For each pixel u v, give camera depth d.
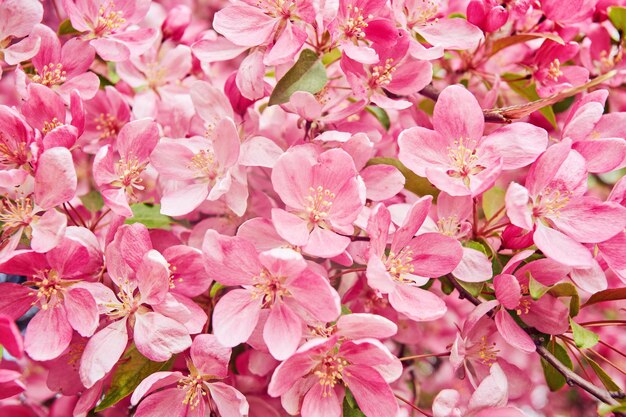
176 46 0.44
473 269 0.36
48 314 0.35
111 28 0.39
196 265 0.35
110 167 0.36
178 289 0.35
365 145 0.36
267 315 0.34
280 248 0.33
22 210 0.35
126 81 0.42
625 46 0.43
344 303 0.39
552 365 0.36
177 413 0.35
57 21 0.47
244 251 0.34
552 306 0.36
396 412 0.34
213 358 0.34
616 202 0.35
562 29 0.41
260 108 0.41
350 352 0.34
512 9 0.40
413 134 0.36
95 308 0.34
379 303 0.39
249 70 0.37
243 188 0.36
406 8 0.39
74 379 0.38
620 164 0.36
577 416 0.50
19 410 0.41
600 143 0.36
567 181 0.36
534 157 0.35
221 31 0.36
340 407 0.34
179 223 0.41
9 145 0.35
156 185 0.40
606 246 0.36
